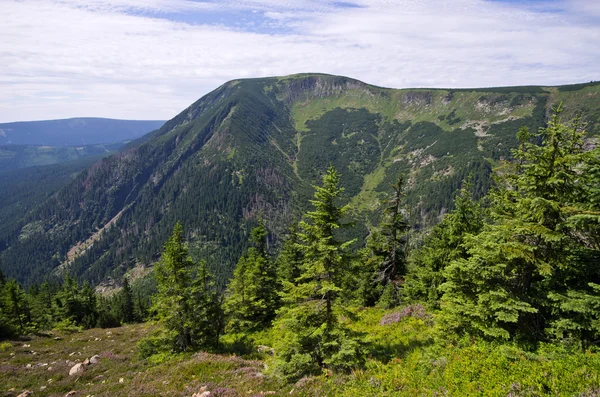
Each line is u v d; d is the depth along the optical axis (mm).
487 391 9891
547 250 12914
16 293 50938
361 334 16906
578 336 11648
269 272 36406
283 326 16062
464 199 23859
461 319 14367
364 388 12508
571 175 12250
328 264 15609
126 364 24047
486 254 13719
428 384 11523
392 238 29141
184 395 15141
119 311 82938
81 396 16906
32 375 21969
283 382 15242
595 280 12430
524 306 12461
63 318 58719
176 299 23391
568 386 9273
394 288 29125
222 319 26203
